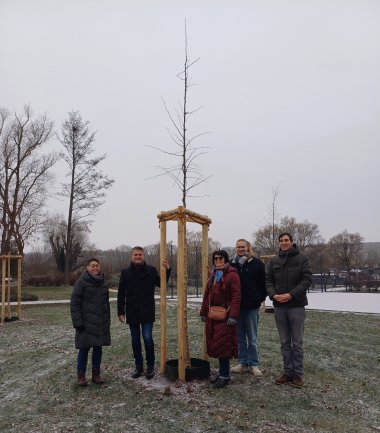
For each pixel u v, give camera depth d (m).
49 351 8.09
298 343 5.72
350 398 5.41
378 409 5.08
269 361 6.84
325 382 5.96
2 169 33.81
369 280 27.89
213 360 6.94
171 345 8.04
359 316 12.25
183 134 7.23
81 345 5.79
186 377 5.78
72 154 36.00
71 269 39.66
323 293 22.98
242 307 6.15
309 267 5.75
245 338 6.32
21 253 33.88
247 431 4.39
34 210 35.41
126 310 6.07
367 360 7.17
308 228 50.47
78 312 5.80
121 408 5.04
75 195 36.09
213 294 5.62
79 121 36.12
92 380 5.97
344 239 58.06
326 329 9.85
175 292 25.05
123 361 7.00
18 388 6.00
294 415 4.79
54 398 5.48
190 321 11.11
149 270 6.12
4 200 33.19
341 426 4.53
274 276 5.91
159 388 5.61
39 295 25.19
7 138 34.25
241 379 5.94
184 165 7.04
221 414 4.79
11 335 10.29
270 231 25.80
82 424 4.67
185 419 4.68
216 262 5.71
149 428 4.50
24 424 4.74
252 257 6.28
